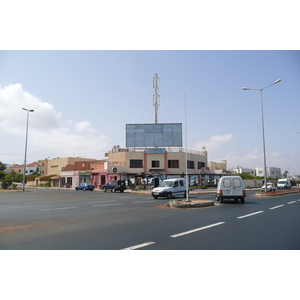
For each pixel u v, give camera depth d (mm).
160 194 23906
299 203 19125
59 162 70688
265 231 8469
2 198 25750
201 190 41344
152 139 48219
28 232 8438
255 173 113062
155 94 51625
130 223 10141
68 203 19922
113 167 46688
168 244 6863
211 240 7262
